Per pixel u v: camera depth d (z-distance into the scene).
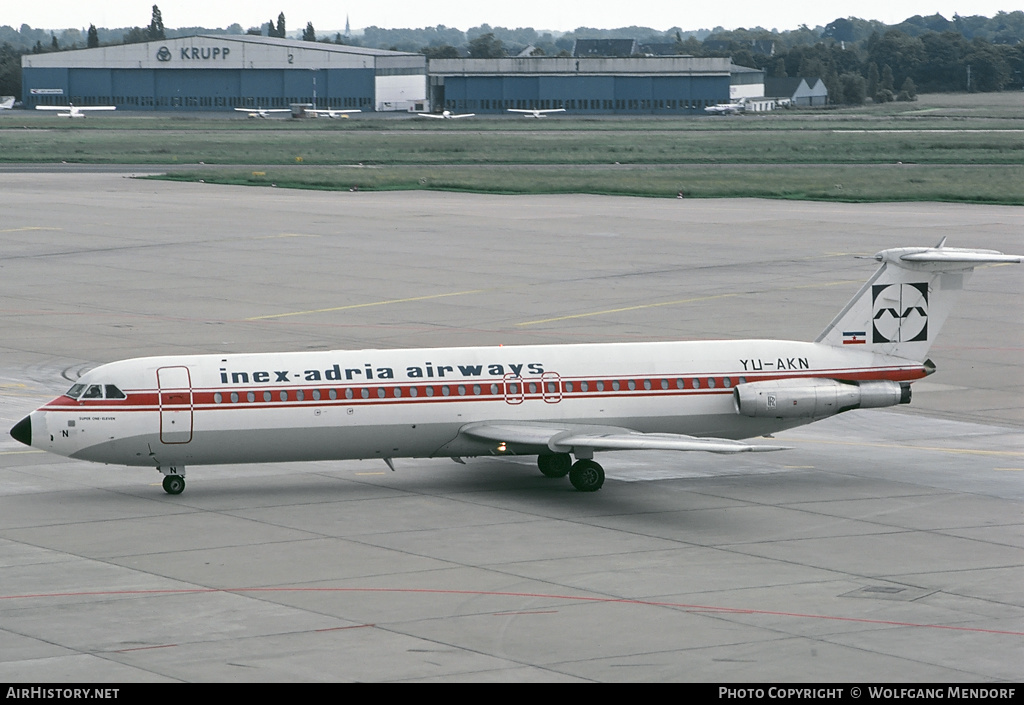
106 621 60.78
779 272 189.62
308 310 159.88
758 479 91.56
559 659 56.09
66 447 82.69
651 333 144.00
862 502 84.81
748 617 61.94
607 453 100.31
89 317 154.88
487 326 148.88
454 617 61.59
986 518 80.81
